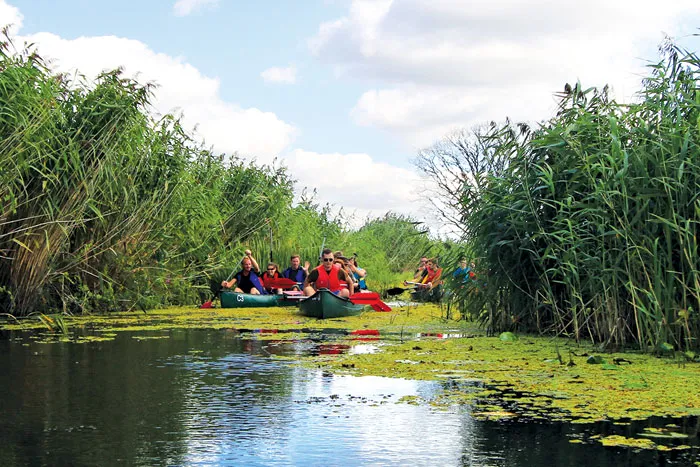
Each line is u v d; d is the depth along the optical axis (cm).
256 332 1232
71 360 884
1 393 677
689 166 937
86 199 1520
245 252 1986
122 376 767
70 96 1591
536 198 1127
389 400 645
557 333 1098
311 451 487
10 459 468
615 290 979
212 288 2086
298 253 2288
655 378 749
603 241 984
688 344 888
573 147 1036
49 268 1545
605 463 458
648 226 957
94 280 1688
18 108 1394
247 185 2262
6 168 1395
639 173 962
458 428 546
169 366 836
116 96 1589
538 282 1151
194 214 1827
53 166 1523
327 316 1522
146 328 1298
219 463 461
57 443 505
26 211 1512
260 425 556
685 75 980
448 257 1276
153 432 536
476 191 1210
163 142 1752
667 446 495
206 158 2091
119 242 1647
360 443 506
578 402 634
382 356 911
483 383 727
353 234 2786
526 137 1166
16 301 1531
